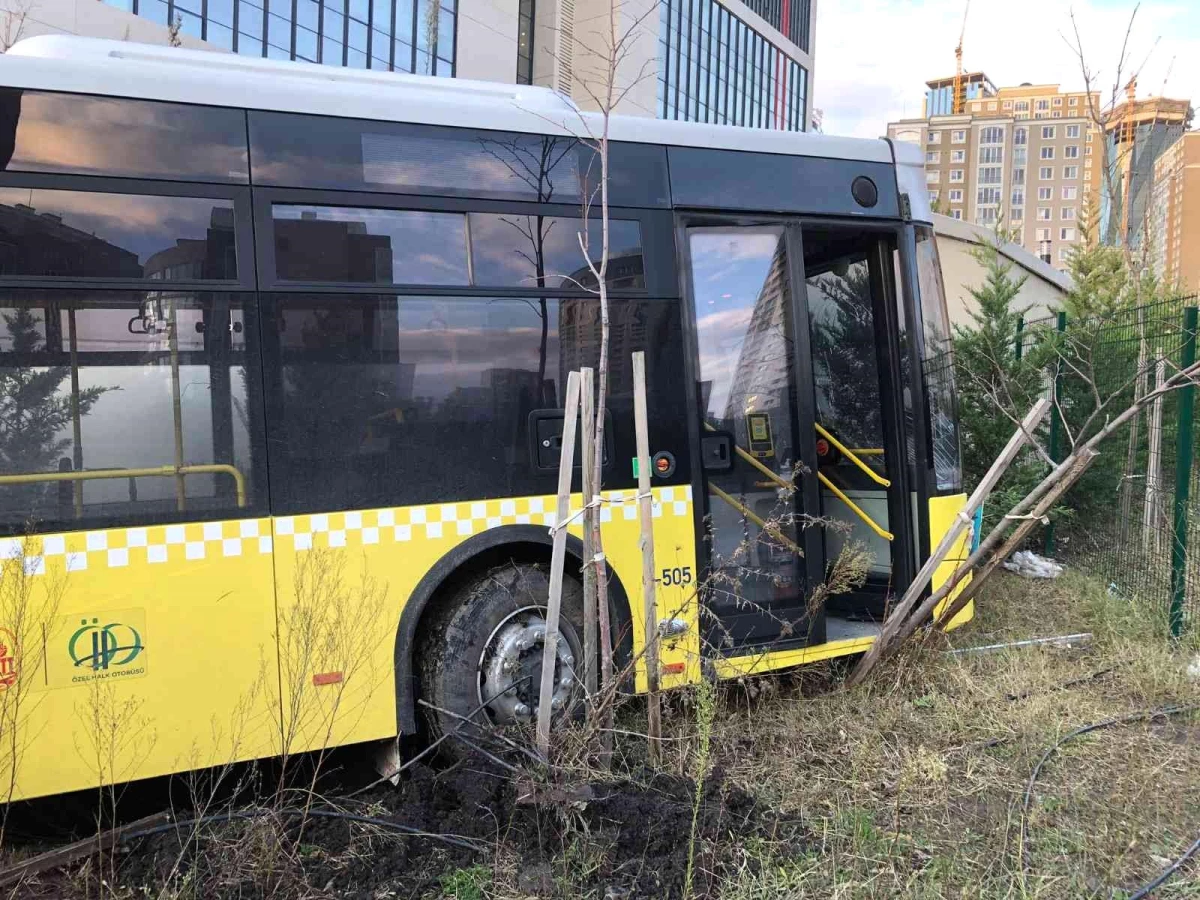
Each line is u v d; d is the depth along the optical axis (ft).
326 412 11.25
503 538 12.20
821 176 15.31
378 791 11.69
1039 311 35.45
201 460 10.63
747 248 14.57
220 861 9.41
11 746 9.55
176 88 10.73
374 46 85.15
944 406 16.89
